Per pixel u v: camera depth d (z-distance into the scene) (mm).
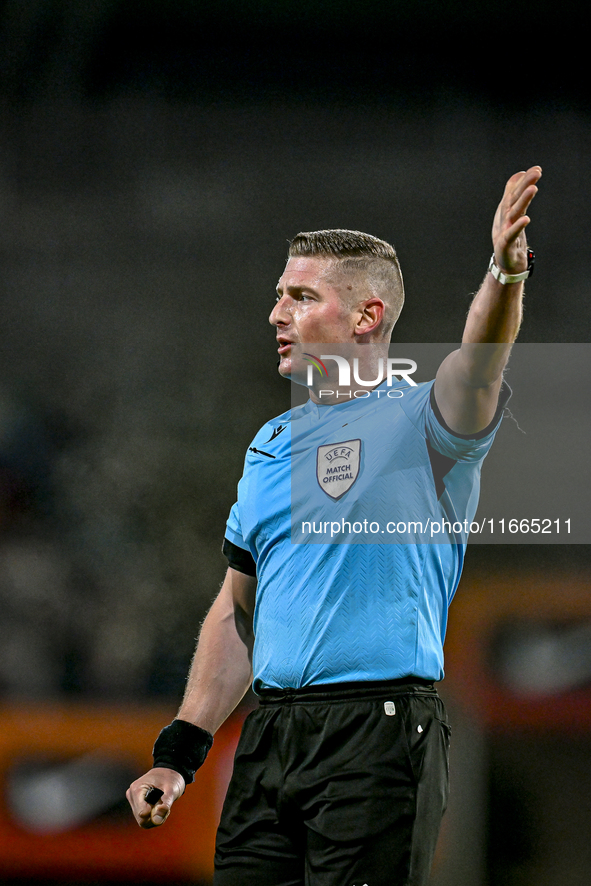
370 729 8297
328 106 43969
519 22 43594
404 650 8484
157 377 39625
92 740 20641
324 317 9781
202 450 37562
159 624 32562
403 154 43594
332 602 8641
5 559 33188
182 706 10312
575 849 20891
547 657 21922
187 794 19797
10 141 42781
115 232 42344
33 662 30203
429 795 8258
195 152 43438
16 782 20344
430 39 44125
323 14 43625
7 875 19922
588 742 21359
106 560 34156
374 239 10172
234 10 43500
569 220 42719
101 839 20000
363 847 8000
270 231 42594
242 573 10352
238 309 41188
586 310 41562
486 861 20859
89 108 43469
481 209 42938
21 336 40438
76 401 38688
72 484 35719
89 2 41688
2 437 35844
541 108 43938
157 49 43844
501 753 21469
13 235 42000
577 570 31531
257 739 8898
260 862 8703
